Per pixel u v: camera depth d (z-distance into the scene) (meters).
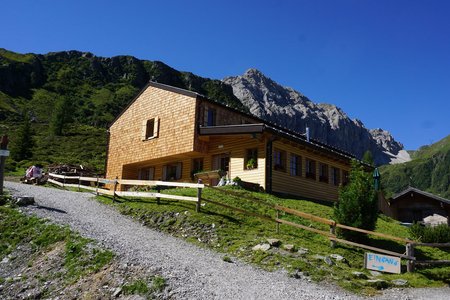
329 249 14.08
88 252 10.91
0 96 112.00
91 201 18.95
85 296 8.99
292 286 9.98
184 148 26.19
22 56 147.38
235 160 25.11
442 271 13.39
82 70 156.75
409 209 32.50
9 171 41.94
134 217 16.28
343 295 9.86
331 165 29.86
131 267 9.99
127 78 164.38
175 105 27.80
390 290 11.05
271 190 23.36
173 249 12.35
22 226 13.09
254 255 12.34
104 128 99.88
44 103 121.00
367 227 15.14
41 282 9.81
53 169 35.12
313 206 21.34
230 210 17.02
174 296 8.59
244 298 8.72
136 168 32.75
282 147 25.00
